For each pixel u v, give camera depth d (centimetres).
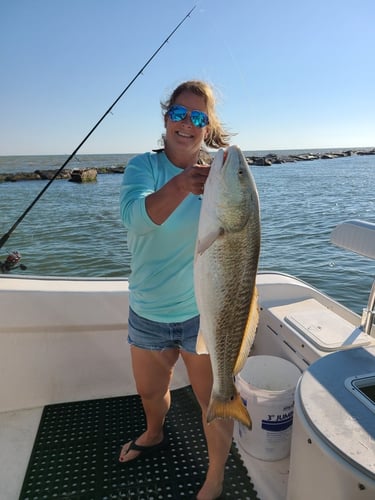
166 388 225
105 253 1067
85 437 251
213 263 156
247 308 164
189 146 190
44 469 226
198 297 160
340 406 147
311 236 1230
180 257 193
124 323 282
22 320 264
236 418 169
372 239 178
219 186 151
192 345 202
